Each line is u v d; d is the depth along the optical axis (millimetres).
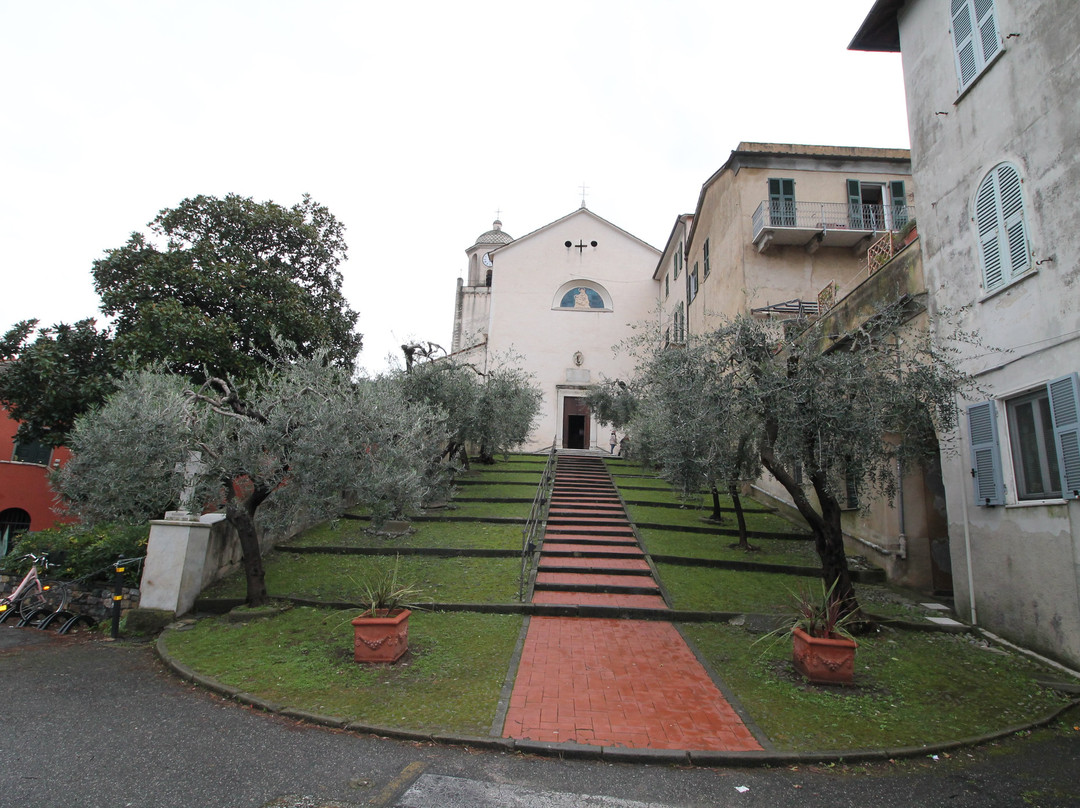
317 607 9281
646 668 7074
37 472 18562
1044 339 7566
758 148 18938
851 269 18047
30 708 5938
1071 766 5102
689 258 24906
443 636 8031
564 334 31234
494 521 14273
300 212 19797
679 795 4488
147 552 9594
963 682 6863
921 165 10195
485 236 42406
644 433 16578
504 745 5133
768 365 8000
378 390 9445
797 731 5523
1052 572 7434
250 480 10125
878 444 7648
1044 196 7641
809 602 7598
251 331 16547
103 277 16938
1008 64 8312
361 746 5152
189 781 4469
